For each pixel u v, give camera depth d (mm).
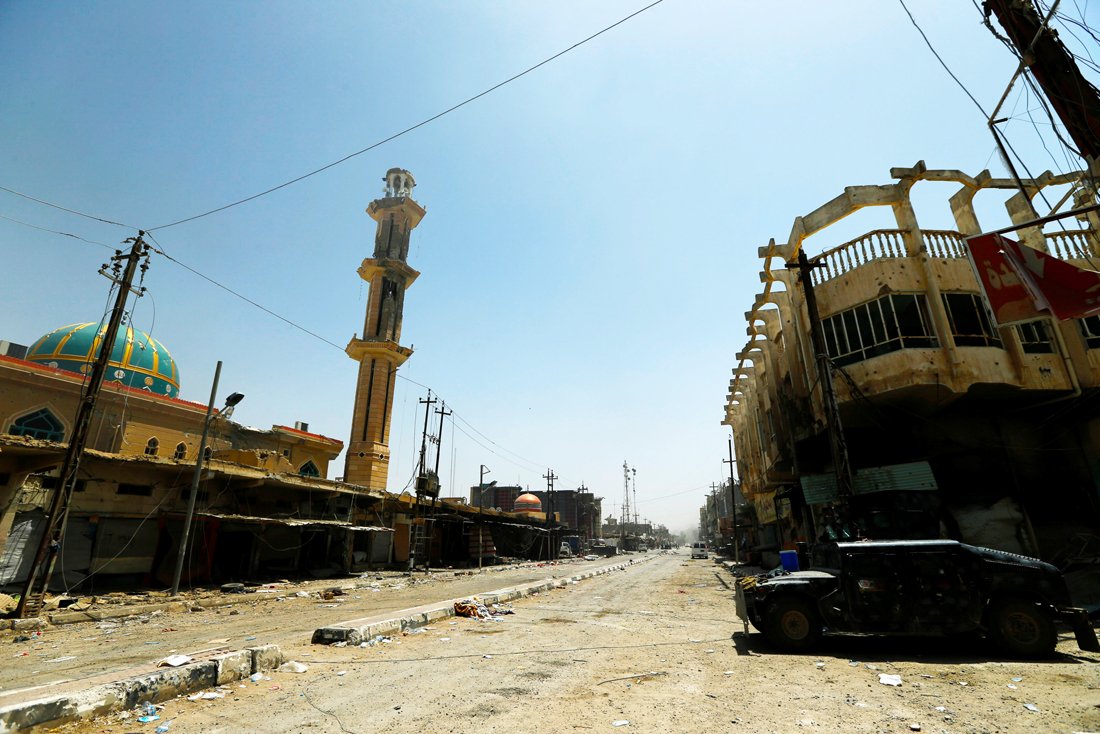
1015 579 8016
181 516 21047
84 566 18312
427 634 10016
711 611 14141
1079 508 15898
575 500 95938
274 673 6762
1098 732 4504
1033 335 16031
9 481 16672
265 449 33062
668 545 156000
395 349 43000
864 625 8141
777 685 6312
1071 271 7125
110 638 10602
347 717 5109
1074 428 16734
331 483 28547
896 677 6461
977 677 6516
